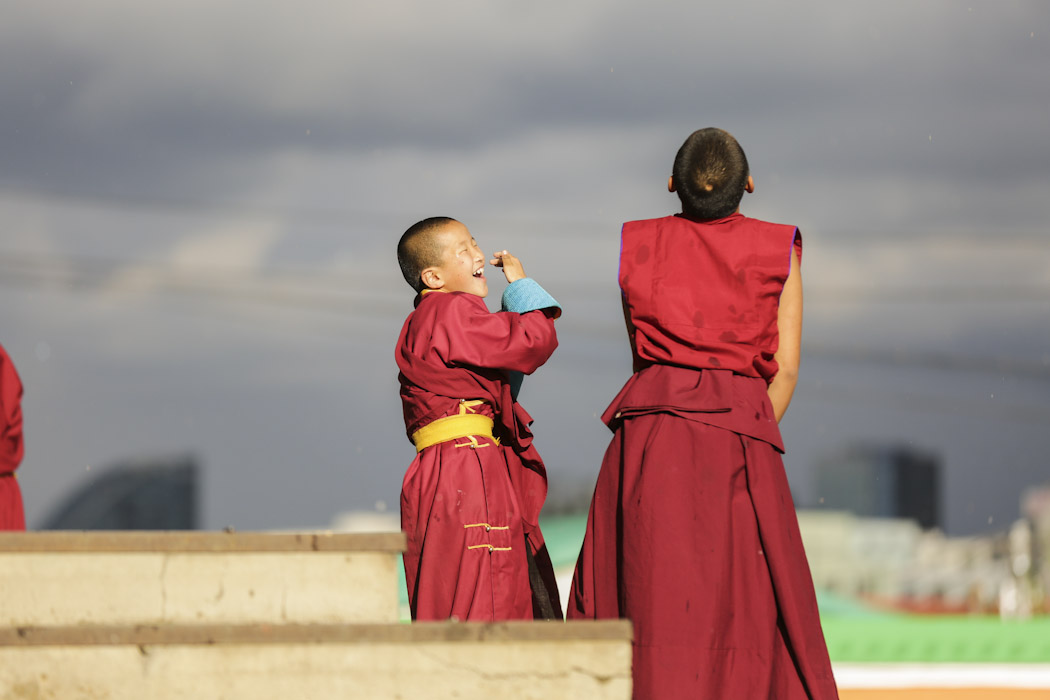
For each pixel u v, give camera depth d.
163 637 6.62
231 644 6.65
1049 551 60.22
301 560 7.21
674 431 8.26
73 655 6.58
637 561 8.12
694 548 8.06
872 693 24.56
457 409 9.54
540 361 9.59
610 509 8.58
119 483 133.75
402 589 14.16
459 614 9.16
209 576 7.12
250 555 7.17
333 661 6.69
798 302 8.71
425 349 9.59
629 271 8.64
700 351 8.42
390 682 6.71
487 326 9.46
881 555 65.94
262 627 6.68
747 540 8.12
